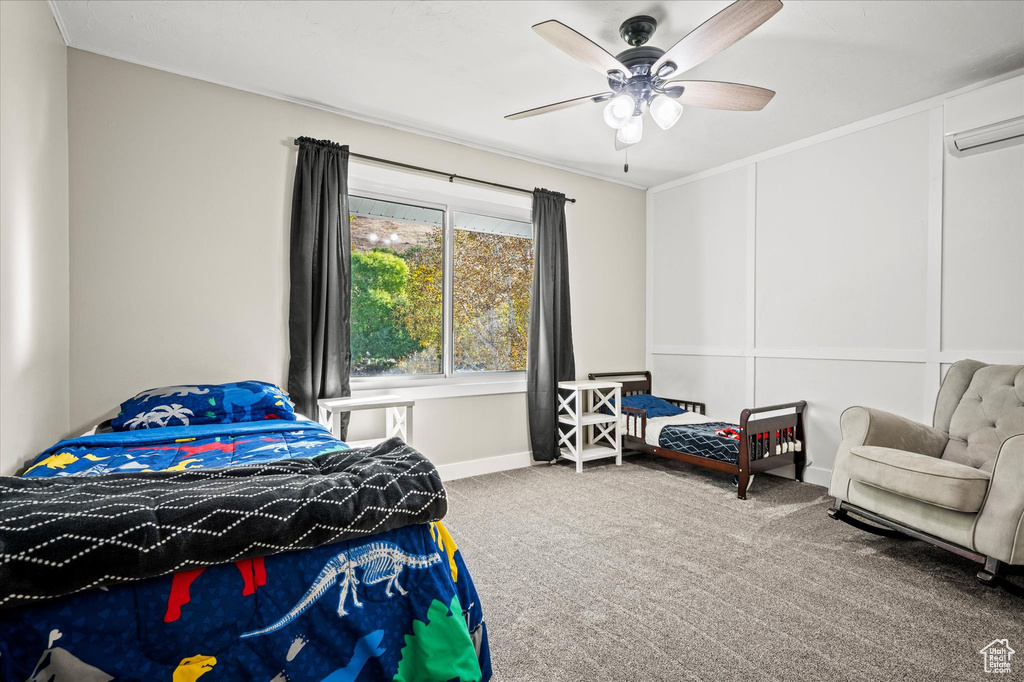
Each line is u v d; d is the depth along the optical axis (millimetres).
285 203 2916
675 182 4426
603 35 2318
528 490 3246
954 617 1737
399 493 1108
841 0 2045
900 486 2033
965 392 2514
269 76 2689
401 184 3350
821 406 3432
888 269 3098
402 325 3484
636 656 1527
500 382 3803
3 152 1556
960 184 2797
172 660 867
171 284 2584
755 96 2201
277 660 938
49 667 790
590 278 4312
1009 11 2109
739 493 3080
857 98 2906
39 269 1919
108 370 2430
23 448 1726
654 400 4223
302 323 2871
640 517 2734
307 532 966
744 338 3908
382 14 2166
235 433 1940
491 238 3902
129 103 2484
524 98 2943
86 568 786
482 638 1202
